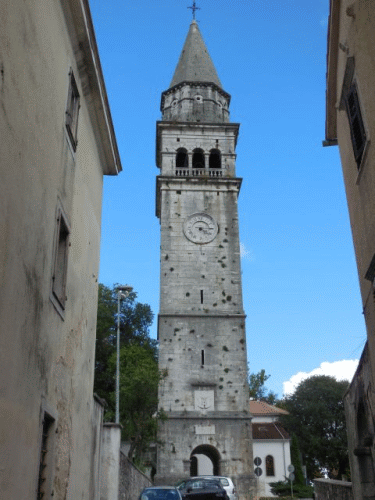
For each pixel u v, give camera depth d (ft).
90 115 53.52
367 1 40.55
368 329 47.60
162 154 167.73
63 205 41.42
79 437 46.03
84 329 49.32
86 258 51.03
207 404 138.00
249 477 131.03
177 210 159.33
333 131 58.95
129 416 126.11
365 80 42.09
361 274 48.75
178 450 133.18
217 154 171.12
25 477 30.30
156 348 187.11
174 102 181.27
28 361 31.19
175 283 150.82
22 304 30.17
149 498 71.00
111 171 63.62
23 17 31.07
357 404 58.70
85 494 48.49
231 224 158.71
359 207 47.57
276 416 240.73
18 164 29.73
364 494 58.75
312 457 232.53
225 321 146.92
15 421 28.53
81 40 45.70
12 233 28.45
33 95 33.06
